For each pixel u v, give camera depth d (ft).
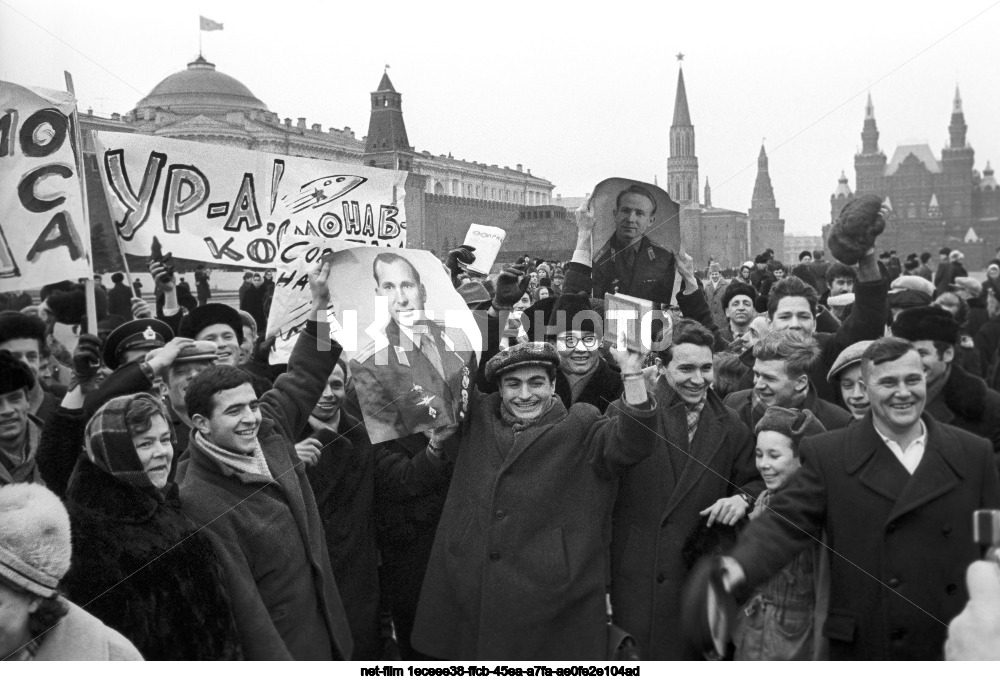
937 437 13.43
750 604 13.87
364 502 14.46
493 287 16.70
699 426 14.14
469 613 13.99
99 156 16.69
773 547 13.73
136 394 13.53
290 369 14.69
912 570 13.37
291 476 13.98
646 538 14.08
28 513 13.23
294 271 16.24
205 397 13.57
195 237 16.96
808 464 13.70
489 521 13.98
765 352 13.98
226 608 13.32
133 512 13.35
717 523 13.96
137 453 13.33
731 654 13.98
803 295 14.64
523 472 13.99
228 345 15.24
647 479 14.06
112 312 16.98
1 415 14.66
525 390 14.01
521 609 13.82
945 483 13.30
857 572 13.53
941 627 13.41
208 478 13.66
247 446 13.70
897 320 14.07
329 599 14.08
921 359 13.92
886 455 13.50
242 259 16.97
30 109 16.55
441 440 14.43
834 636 13.62
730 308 15.28
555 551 13.87
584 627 13.85
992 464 13.41
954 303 14.85
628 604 14.11
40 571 13.15
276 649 13.58
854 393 14.19
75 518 13.33
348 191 17.15
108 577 13.20
